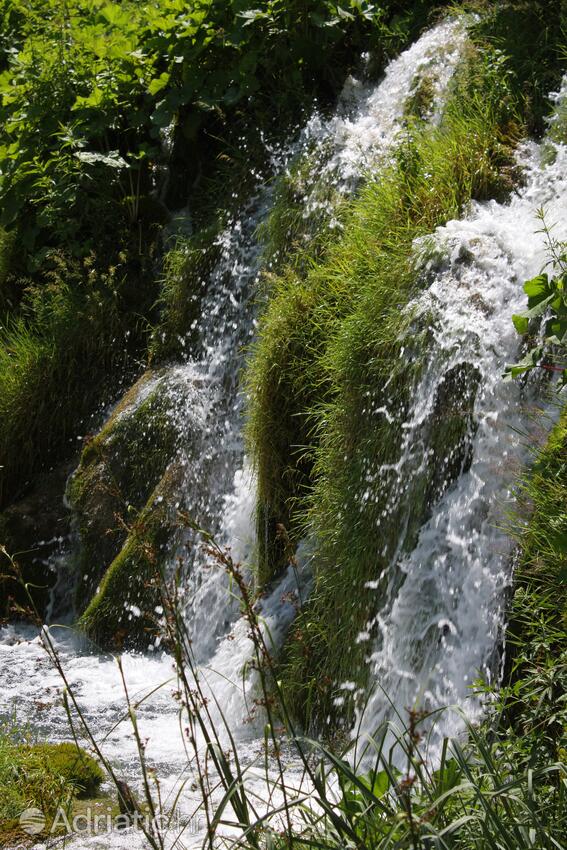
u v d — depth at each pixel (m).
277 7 8.30
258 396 6.19
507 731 3.40
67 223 8.65
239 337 7.33
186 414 7.18
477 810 2.91
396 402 5.23
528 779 2.80
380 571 5.03
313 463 6.00
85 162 8.65
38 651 6.51
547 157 6.08
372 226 6.25
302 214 7.11
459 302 5.20
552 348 4.76
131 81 8.76
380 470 5.18
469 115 6.80
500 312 5.13
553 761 3.20
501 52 6.96
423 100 7.37
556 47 7.06
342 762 2.94
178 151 8.85
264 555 6.09
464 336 5.06
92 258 8.44
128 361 8.11
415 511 4.96
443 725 4.32
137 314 8.19
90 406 8.02
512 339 4.97
